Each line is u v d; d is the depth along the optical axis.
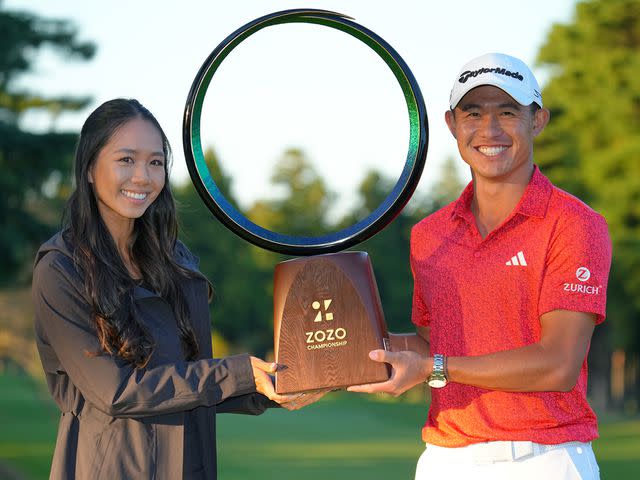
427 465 3.68
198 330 3.79
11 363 41.12
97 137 3.57
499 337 3.54
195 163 3.65
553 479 3.47
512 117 3.55
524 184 3.60
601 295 3.46
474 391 3.55
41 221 22.50
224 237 64.31
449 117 3.78
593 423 3.60
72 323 3.47
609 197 32.34
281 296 3.51
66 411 3.58
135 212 3.59
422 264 3.72
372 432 22.47
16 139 21.52
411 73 3.70
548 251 3.49
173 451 3.54
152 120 3.63
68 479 3.52
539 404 3.50
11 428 23.00
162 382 3.41
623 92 33.00
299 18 3.63
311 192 71.06
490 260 3.56
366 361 3.42
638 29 34.06
